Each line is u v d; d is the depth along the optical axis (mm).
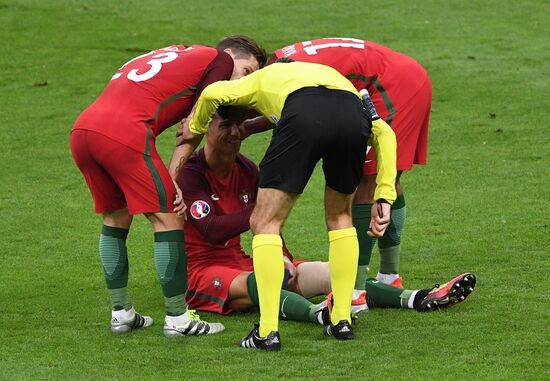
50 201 31125
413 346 17156
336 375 15727
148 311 20297
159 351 17312
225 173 20734
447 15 53938
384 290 19938
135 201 17812
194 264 20578
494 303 19812
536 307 19438
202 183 20469
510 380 15320
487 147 35531
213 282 20000
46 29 51938
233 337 18156
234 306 20062
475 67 45312
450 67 45281
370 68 20109
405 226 27219
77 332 18688
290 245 26109
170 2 57375
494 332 17859
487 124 38125
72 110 41250
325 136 16672
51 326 19141
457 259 23766
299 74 17266
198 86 18688
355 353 16828
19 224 28609
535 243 24812
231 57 19062
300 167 16859
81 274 23516
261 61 19938
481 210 28500
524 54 46938
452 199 29922
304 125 16656
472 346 17062
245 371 16047
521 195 29906
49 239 27062
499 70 44844
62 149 36875
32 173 34250
